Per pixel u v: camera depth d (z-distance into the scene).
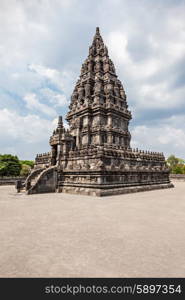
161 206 14.39
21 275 4.77
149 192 26.31
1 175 51.41
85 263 5.37
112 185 23.14
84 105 36.38
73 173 25.36
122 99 40.81
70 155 27.61
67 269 5.05
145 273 4.87
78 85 41.62
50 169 25.67
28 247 6.47
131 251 6.16
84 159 25.05
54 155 30.23
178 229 8.48
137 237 7.45
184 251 6.19
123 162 26.98
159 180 34.84
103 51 42.16
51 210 12.73
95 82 38.50
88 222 9.65
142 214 11.54
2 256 5.78
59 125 29.45
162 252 6.10
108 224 9.27
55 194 22.89
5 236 7.57
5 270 5.00
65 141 28.25
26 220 10.05
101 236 7.57
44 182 24.62
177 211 12.46
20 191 24.41
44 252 6.07
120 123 38.09
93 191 21.58
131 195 22.23
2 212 12.07
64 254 5.93
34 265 5.25
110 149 25.84
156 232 8.06
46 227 8.78
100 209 13.12
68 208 13.47
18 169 54.25
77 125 36.22
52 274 4.81
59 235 7.68
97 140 33.69
